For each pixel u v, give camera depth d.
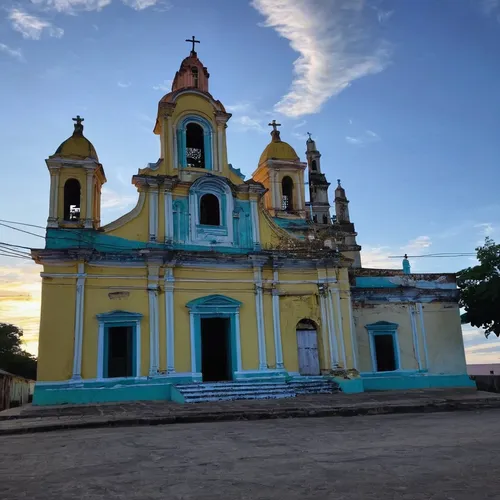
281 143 27.83
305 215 26.77
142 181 22.11
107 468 7.75
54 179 21.31
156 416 14.15
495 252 26.12
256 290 22.67
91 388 19.27
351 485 6.38
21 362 46.69
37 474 7.42
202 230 22.80
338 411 15.46
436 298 26.59
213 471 7.37
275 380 21.66
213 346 24.08
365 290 25.61
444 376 25.64
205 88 25.80
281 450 9.02
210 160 24.12
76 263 20.17
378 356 25.31
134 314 20.42
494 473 6.95
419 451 8.66
